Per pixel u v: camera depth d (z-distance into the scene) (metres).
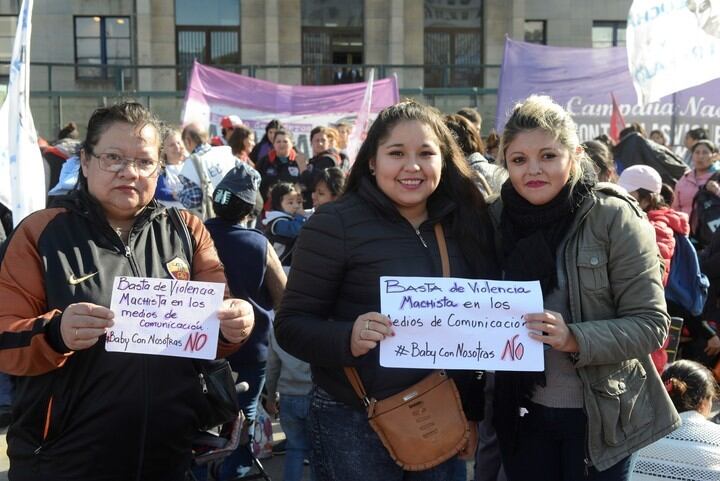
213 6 24.56
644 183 5.82
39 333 2.70
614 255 3.11
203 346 2.90
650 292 3.09
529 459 3.29
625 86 11.95
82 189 3.00
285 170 10.67
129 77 23.70
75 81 23.73
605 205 3.15
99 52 24.41
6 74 24.28
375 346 3.02
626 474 3.23
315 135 10.63
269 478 5.12
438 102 18.89
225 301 2.99
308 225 3.14
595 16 25.67
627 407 3.14
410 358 2.96
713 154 9.47
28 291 2.85
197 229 3.21
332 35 24.94
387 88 13.48
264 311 4.88
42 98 18.81
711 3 6.48
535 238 3.17
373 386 3.07
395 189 3.08
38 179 5.52
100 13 24.25
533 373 3.18
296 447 5.01
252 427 5.08
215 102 13.19
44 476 2.90
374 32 24.70
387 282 2.99
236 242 4.76
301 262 3.13
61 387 2.88
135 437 2.92
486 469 4.19
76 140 10.47
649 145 9.96
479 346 2.98
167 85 23.62
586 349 2.96
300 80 24.02
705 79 6.55
